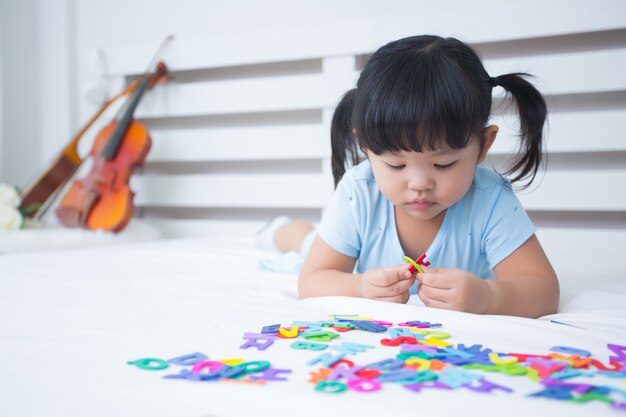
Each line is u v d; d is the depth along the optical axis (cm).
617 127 177
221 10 238
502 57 198
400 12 212
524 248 102
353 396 51
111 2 254
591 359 61
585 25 178
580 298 103
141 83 225
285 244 168
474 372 57
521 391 52
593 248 181
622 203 178
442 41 91
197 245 185
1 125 261
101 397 53
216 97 229
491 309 88
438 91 82
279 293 106
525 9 184
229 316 84
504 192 105
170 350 67
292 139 220
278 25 229
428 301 88
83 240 198
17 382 58
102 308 91
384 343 67
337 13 221
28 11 261
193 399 52
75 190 213
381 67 87
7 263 146
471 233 104
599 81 178
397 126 82
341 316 82
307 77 215
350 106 110
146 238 214
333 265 109
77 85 261
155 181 239
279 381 55
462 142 83
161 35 247
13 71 262
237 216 246
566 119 181
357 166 113
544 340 69
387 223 107
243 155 227
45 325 81
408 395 51
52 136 262
